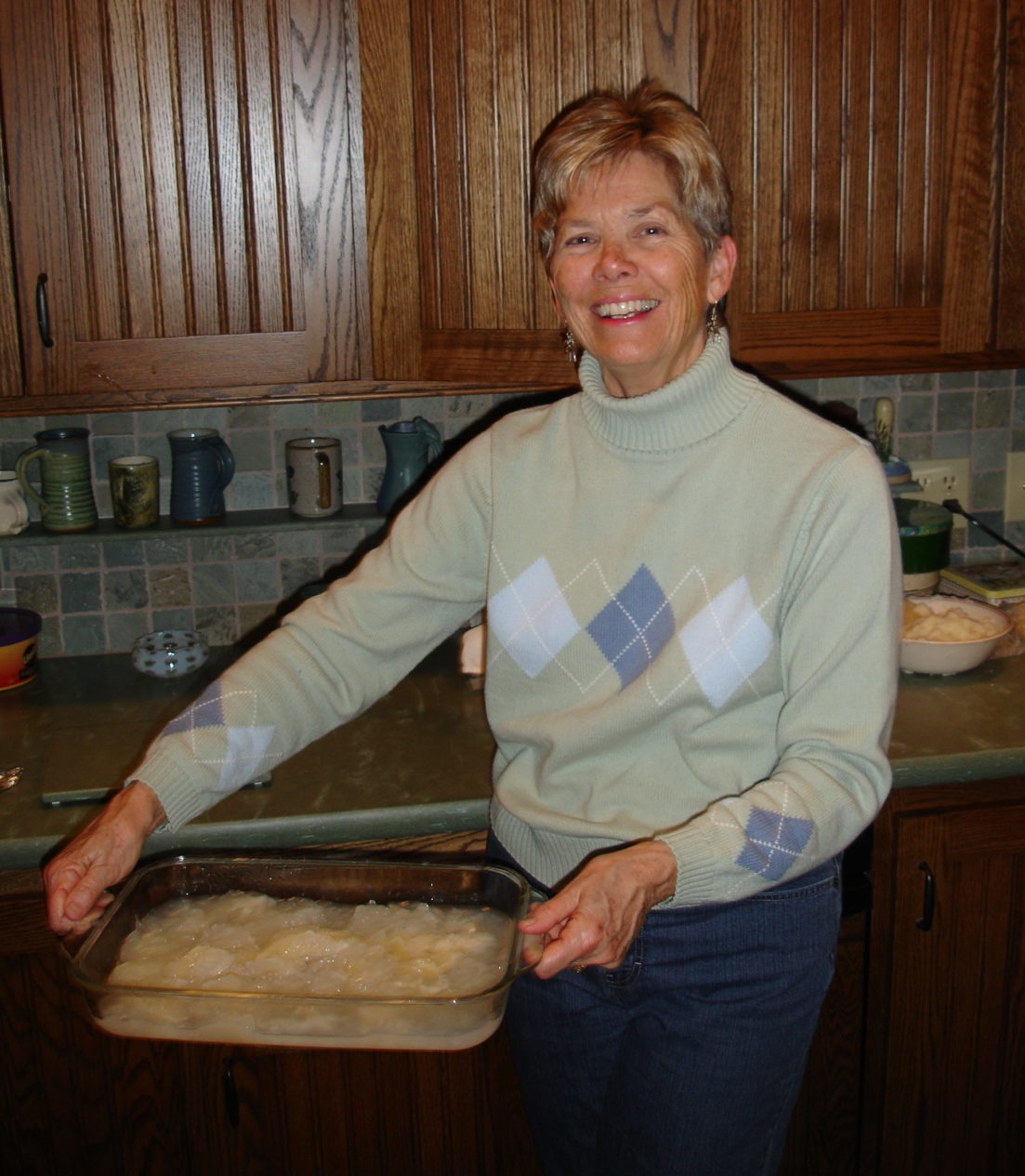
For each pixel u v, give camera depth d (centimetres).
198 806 115
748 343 167
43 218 154
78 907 101
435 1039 92
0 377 158
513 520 121
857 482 104
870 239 167
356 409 202
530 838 121
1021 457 221
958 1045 166
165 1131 156
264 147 156
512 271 162
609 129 109
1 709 182
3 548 194
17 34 148
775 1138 121
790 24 158
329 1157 161
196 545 204
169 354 161
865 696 103
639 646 113
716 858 97
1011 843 159
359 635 126
